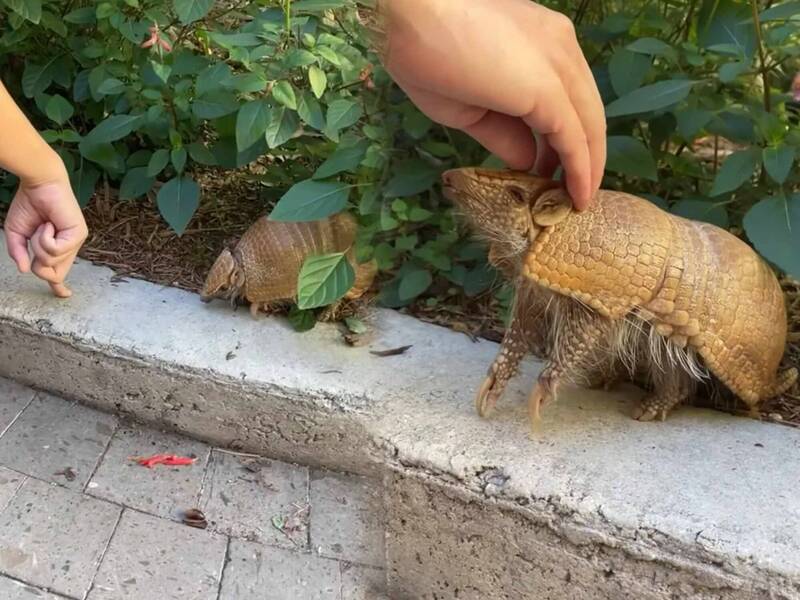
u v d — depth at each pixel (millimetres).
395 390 1581
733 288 1349
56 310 1802
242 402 1669
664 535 1238
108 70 2010
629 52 1688
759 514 1256
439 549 1441
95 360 1750
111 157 2010
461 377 1617
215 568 1483
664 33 1879
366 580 1483
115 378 1755
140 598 1425
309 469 1690
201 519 1574
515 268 1312
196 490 1636
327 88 1801
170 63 1982
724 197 1760
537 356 1593
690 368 1380
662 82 1579
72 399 1830
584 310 1288
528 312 1373
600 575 1305
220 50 2182
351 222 1801
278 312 1839
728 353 1367
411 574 1487
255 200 2264
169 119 1979
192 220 2172
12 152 1377
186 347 1712
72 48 2146
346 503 1610
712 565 1214
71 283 1900
